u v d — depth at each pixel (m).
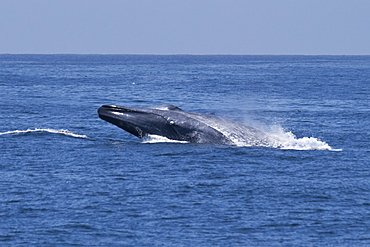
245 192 88.69
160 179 95.88
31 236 70.81
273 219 77.06
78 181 94.25
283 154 115.38
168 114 122.50
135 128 121.62
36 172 100.44
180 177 97.19
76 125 163.50
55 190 88.94
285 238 70.75
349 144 132.88
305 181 95.31
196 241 69.62
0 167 104.06
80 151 117.81
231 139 121.00
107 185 91.88
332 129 162.38
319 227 74.38
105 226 74.12
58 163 107.25
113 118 121.56
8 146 122.62
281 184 93.25
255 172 101.06
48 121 172.88
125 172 100.44
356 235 71.81
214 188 90.69
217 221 76.25
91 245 68.44
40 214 78.19
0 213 78.44
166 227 74.00
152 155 112.62
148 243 69.00
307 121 184.75
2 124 164.62
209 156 111.56
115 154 114.25
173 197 85.81
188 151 115.00
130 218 77.00
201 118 123.75
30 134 137.00
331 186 92.25
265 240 70.06
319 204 83.19
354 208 81.62
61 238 70.31
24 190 88.81
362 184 93.69
